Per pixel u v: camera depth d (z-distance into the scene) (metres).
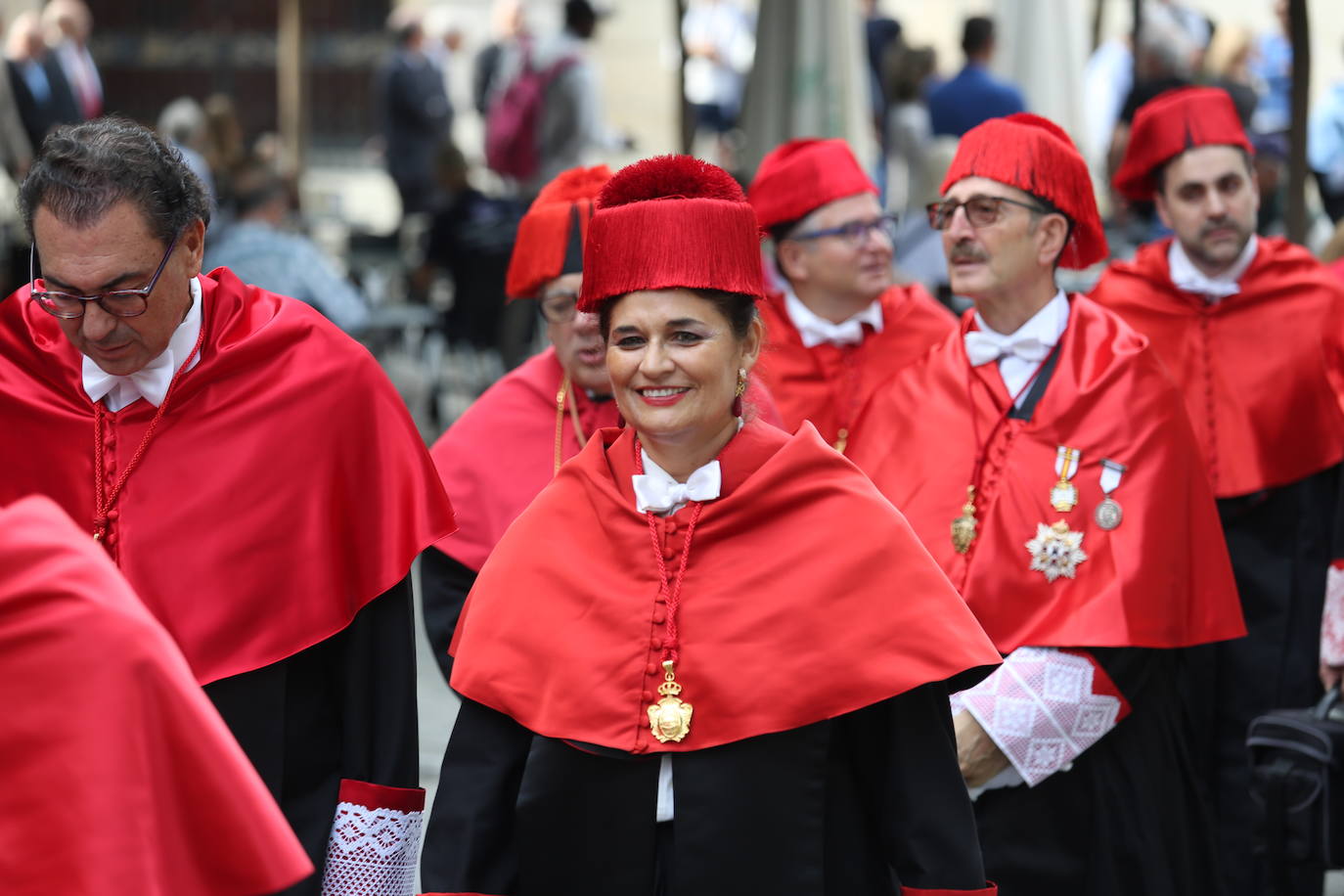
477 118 51.19
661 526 8.40
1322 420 14.11
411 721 9.32
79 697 5.79
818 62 22.50
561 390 11.97
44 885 5.65
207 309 9.25
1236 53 30.66
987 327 11.91
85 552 6.06
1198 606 11.34
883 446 11.97
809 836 8.02
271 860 5.98
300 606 9.05
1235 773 14.02
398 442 9.47
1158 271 14.69
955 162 11.84
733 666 8.09
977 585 11.20
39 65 37.44
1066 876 11.20
